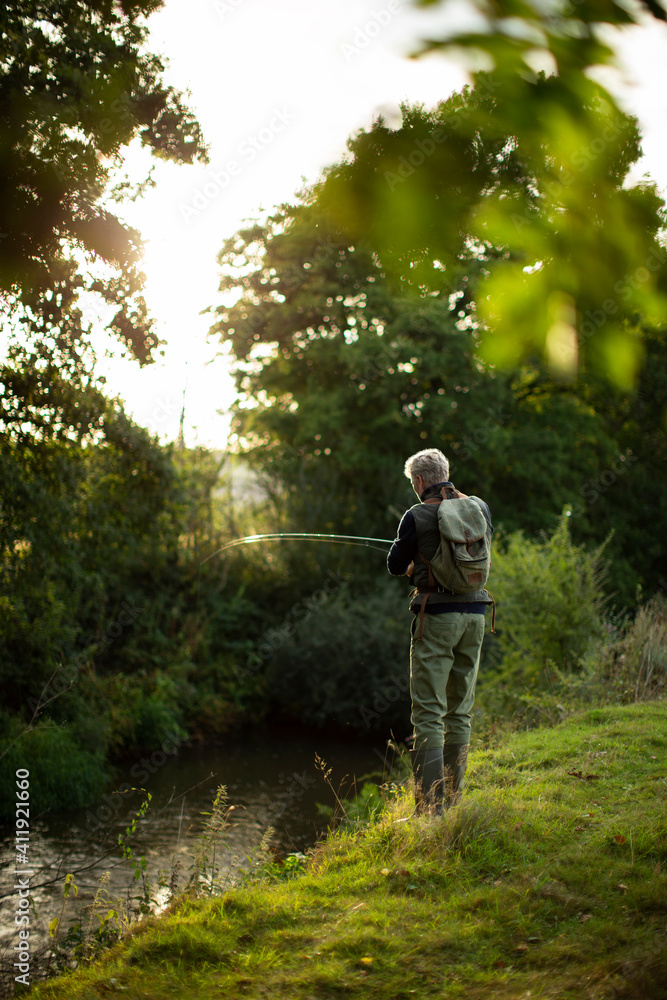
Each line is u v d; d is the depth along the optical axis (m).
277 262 17.73
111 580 13.61
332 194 1.23
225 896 3.26
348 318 19.03
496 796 3.89
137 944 2.99
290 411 19.58
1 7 4.99
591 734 5.17
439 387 20.00
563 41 0.95
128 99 4.65
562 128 1.06
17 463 9.49
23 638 10.87
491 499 20.39
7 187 2.77
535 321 1.22
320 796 11.01
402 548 3.96
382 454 19.84
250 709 16.94
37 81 4.74
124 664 15.50
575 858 3.24
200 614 16.94
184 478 14.86
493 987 2.41
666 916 2.74
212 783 12.09
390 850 3.55
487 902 2.95
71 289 7.24
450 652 3.93
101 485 11.43
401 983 2.48
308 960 2.68
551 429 20.98
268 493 19.16
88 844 8.47
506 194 1.16
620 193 1.14
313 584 18.27
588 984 2.36
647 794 3.92
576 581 8.27
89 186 5.09
